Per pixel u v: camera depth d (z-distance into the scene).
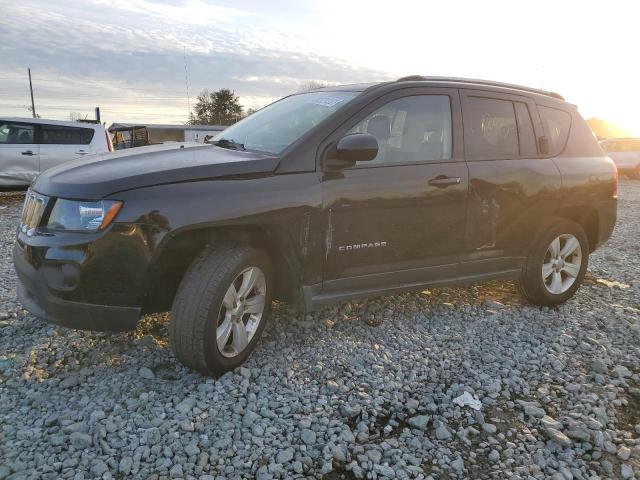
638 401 3.13
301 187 3.19
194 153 3.39
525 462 2.54
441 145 3.84
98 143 12.11
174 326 2.94
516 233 4.22
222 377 3.09
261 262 3.21
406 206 3.59
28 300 3.06
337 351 3.55
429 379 3.26
